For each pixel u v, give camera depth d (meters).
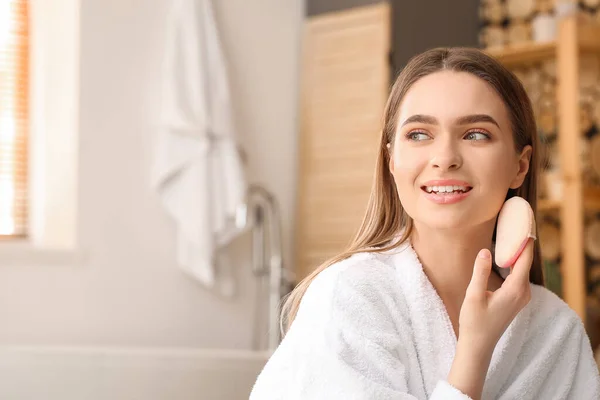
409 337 1.11
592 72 4.02
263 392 1.08
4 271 3.52
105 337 3.66
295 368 1.05
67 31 3.77
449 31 4.17
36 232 3.80
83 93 3.68
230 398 3.10
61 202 3.74
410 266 1.13
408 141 1.09
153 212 3.77
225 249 3.92
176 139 3.73
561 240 4.09
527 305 1.18
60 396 2.88
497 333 1.03
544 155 1.47
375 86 3.87
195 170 3.72
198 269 3.76
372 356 1.05
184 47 3.78
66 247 3.69
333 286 1.09
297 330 1.09
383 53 3.85
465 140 1.07
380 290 1.10
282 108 4.15
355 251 1.18
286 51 4.18
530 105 1.17
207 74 3.80
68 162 3.74
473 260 1.15
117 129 3.72
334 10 4.09
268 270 3.87
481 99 1.07
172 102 3.71
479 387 1.01
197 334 3.85
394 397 1.02
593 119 4.03
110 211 3.70
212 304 3.89
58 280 3.60
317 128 4.08
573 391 1.22
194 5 3.80
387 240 1.21
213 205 3.76
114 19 3.74
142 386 2.98
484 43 4.32
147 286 3.75
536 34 3.99
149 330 3.75
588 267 4.03
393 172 1.13
